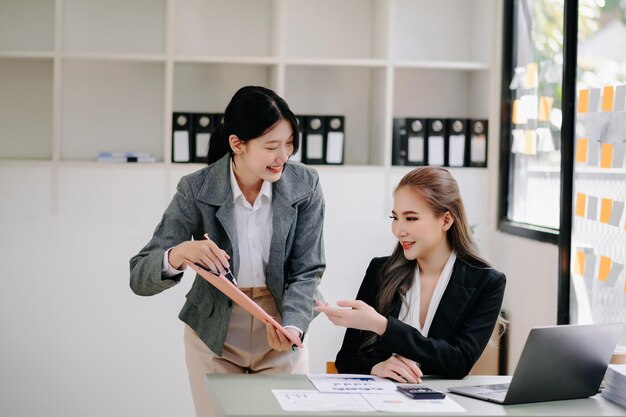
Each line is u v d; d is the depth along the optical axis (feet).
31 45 14.21
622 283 10.33
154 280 8.13
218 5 14.71
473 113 15.16
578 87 11.59
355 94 15.12
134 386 13.74
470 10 15.28
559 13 12.26
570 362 6.98
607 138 10.75
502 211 14.25
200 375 8.80
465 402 6.89
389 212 14.19
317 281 8.70
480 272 8.14
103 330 13.66
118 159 13.74
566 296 11.79
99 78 14.42
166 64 13.71
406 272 8.31
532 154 13.25
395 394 6.95
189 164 13.74
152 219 13.70
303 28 15.01
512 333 13.55
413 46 15.24
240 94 8.14
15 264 13.48
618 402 7.10
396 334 7.56
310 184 8.75
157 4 14.52
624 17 10.29
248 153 8.14
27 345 13.53
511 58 14.12
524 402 6.93
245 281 8.70
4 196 13.42
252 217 8.63
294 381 7.33
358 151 15.14
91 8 14.37
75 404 13.64
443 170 8.24
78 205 13.57
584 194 11.38
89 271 13.62
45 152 14.35
